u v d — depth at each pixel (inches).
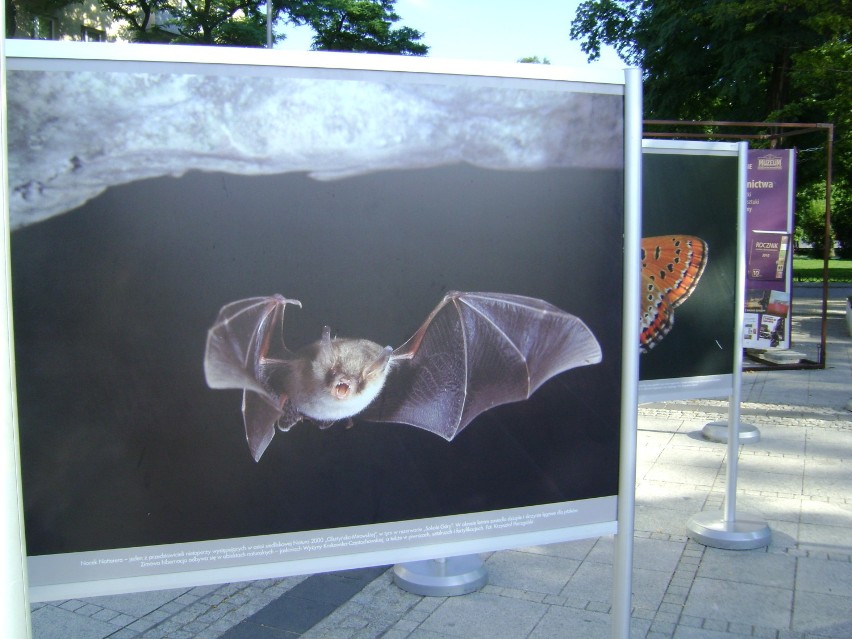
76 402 84.5
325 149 89.6
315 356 91.2
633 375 104.7
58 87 81.2
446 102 93.5
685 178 192.7
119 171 83.4
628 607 109.8
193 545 89.7
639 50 943.0
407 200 93.1
